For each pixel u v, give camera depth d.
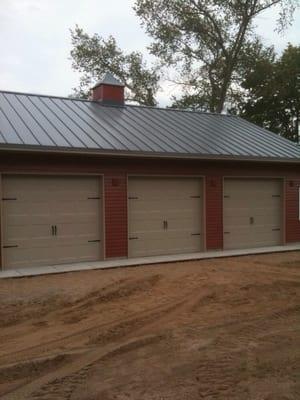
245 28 29.66
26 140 10.23
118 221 11.73
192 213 13.12
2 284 8.95
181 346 5.55
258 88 32.47
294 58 32.44
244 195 14.12
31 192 10.74
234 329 6.23
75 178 11.30
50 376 4.69
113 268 10.67
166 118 15.74
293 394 4.26
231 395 4.23
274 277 9.55
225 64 30.44
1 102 13.20
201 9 29.67
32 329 6.30
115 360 5.12
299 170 15.06
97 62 32.62
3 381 4.58
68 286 8.73
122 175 11.77
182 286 8.73
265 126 34.19
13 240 10.52
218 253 12.89
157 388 4.38
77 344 5.67
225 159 12.73
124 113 15.15
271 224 14.67
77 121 12.89
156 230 12.51
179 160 12.59
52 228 11.00
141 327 6.37
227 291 8.35
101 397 4.20
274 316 6.87
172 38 30.70
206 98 31.48
